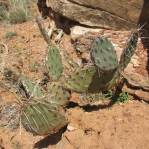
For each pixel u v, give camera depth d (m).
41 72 1.43
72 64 1.42
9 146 1.19
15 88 1.36
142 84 1.25
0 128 1.25
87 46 1.45
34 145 1.18
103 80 1.18
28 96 1.28
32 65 1.47
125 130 1.14
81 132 1.16
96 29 1.52
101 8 1.50
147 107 1.21
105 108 1.22
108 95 1.26
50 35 1.61
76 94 1.28
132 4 1.45
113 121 1.17
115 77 1.19
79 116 1.20
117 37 1.45
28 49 1.56
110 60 1.14
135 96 1.24
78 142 1.14
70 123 1.19
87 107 1.24
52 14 1.67
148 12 1.44
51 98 1.21
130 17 1.47
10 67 1.47
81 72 1.18
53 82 1.23
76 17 1.54
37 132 1.14
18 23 1.75
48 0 1.69
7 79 1.42
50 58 1.25
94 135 1.15
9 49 1.58
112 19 1.49
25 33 1.66
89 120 1.18
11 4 1.80
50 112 1.12
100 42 1.13
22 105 1.12
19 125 1.24
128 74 1.30
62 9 1.57
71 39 1.54
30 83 1.29
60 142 1.16
